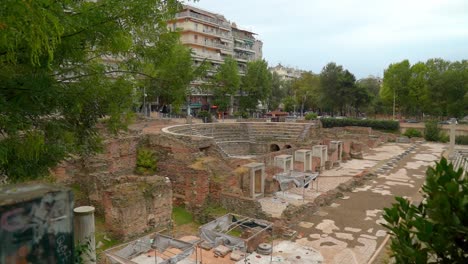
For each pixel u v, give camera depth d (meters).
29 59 7.19
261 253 16.48
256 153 52.12
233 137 53.00
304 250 17.39
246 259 14.41
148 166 27.44
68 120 9.98
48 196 5.25
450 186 4.24
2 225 4.73
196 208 21.69
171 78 12.34
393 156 45.94
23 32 5.87
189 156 26.03
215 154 30.59
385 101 85.88
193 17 85.00
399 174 35.72
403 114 92.00
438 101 73.00
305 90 101.44
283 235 19.05
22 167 8.52
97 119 10.85
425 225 4.29
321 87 86.75
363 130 64.19
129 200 17.08
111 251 13.80
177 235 17.00
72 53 8.06
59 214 5.39
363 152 49.59
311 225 20.89
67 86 9.09
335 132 60.19
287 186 28.56
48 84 7.91
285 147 50.41
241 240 15.15
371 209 24.11
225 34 99.81
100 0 8.69
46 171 9.38
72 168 22.17
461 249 4.25
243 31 112.88
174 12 9.99
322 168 36.22
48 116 9.44
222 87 69.56
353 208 24.27
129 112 11.20
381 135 62.38
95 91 9.59
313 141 41.59
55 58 7.99
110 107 10.22
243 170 25.56
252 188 25.22
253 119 65.56
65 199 5.47
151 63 11.24
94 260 8.33
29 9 5.41
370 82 118.06
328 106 87.56
